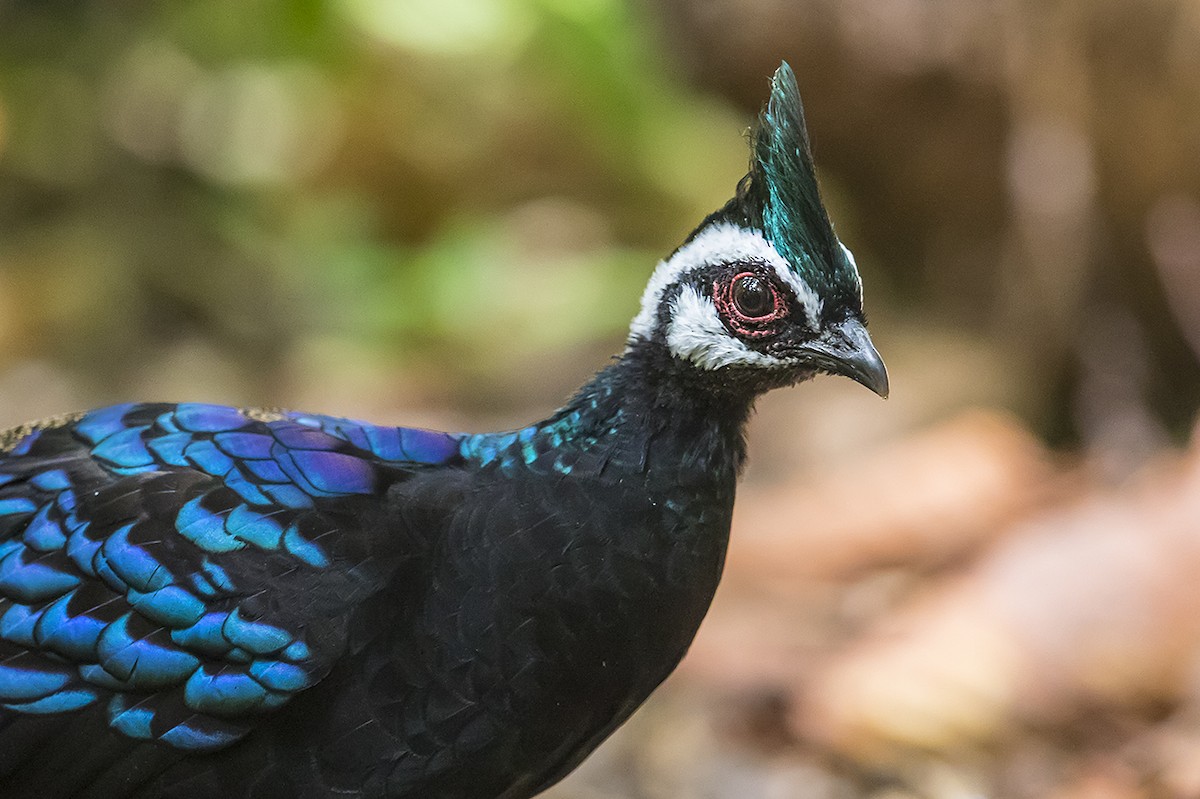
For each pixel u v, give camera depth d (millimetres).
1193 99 12016
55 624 6023
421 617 6180
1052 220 12867
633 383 6535
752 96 14164
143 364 15547
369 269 16250
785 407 13984
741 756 9586
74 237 16609
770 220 6449
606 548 6285
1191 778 8781
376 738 6152
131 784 6113
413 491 6344
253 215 16984
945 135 13555
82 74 17625
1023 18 12594
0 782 6125
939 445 12477
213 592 6055
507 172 16891
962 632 9953
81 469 6383
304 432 6500
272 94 17266
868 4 13125
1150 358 13164
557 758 6488
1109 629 9898
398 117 16562
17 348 15383
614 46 15906
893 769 9352
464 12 15828
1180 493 10656
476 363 15352
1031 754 9477
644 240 16812
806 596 11203
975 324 14469
